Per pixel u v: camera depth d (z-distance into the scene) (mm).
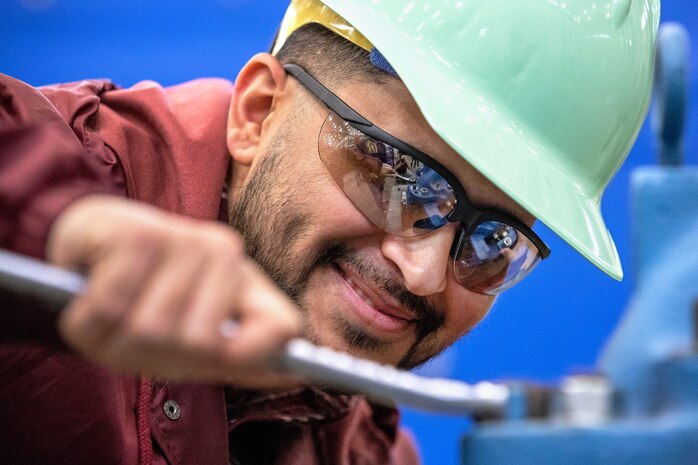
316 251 1039
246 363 497
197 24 2201
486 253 1053
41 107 872
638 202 1071
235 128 1121
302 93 1066
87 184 646
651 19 1103
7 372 920
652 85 1113
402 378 573
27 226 625
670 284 1028
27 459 976
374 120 1017
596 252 1026
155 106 1123
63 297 513
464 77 1019
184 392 1042
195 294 490
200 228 501
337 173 1025
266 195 1065
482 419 852
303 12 1114
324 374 544
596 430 836
